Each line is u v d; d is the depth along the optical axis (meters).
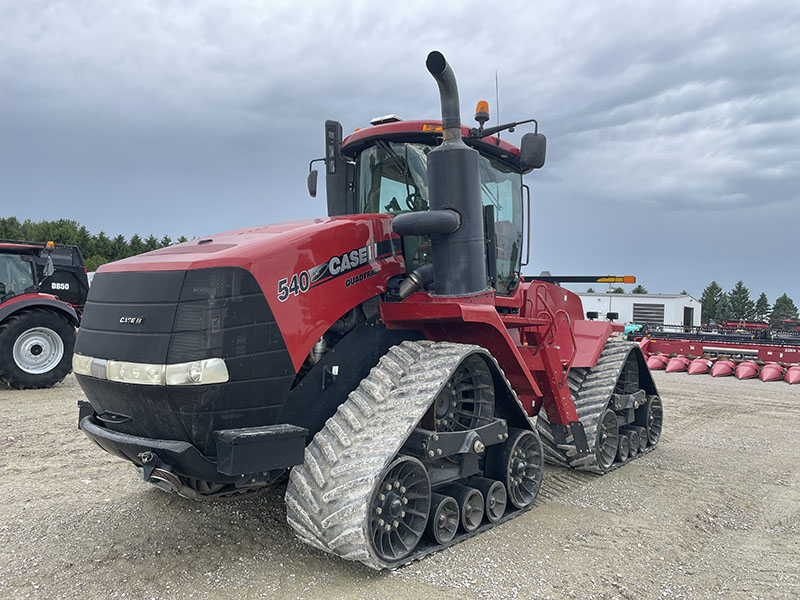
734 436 7.75
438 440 3.76
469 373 4.25
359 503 3.20
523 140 4.55
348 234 4.01
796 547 4.13
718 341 16.39
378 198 4.86
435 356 3.94
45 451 6.07
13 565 3.51
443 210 4.01
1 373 9.41
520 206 5.59
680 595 3.38
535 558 3.75
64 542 3.84
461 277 4.05
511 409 4.62
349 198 5.11
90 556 3.64
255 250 3.46
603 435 5.88
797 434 7.90
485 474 4.53
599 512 4.70
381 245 4.28
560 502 4.92
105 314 3.57
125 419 3.53
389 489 3.43
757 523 4.59
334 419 3.69
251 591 3.21
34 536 3.93
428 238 4.62
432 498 3.85
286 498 3.47
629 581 3.51
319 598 3.14
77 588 3.24
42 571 3.44
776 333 20.16
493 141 4.97
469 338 4.49
